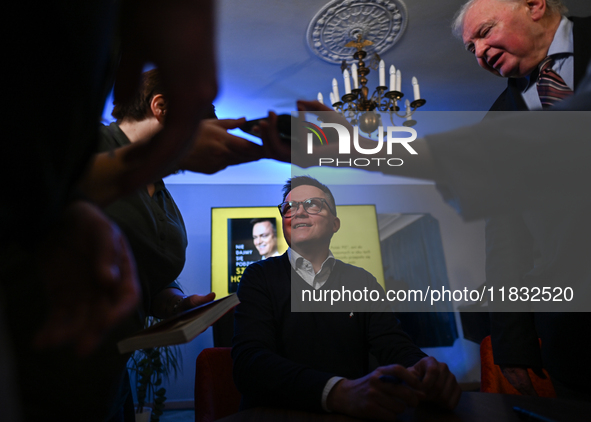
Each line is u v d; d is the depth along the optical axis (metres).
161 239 0.95
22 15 0.19
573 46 0.90
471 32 1.12
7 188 0.21
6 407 0.16
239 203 5.06
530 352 0.93
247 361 0.80
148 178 0.40
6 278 0.53
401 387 0.60
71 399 0.65
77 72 0.23
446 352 2.79
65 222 0.34
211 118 0.64
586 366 0.82
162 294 1.08
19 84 0.20
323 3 2.47
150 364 2.96
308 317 1.02
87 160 0.31
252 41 2.79
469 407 0.64
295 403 0.66
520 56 1.04
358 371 0.99
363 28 2.67
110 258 0.34
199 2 0.26
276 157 0.60
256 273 1.10
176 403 4.13
